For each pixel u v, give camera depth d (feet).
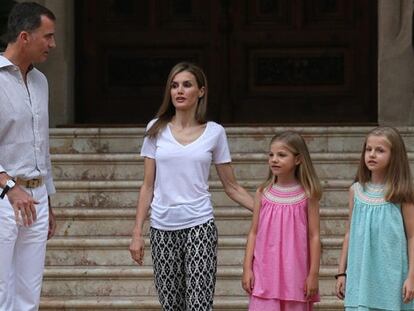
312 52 37.63
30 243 19.03
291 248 18.95
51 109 35.96
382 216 18.17
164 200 18.88
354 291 18.31
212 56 37.70
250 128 30.71
